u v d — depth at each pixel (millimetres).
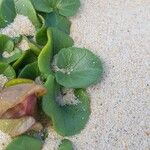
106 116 229
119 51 249
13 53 246
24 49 247
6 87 220
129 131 226
